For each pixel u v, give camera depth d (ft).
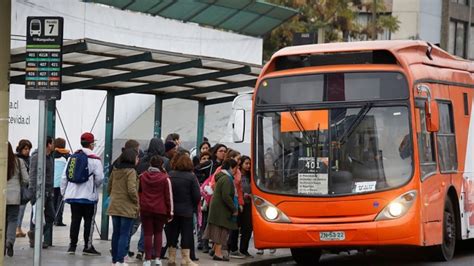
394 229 49.44
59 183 65.77
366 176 50.21
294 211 51.06
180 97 70.08
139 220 54.70
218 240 54.90
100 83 59.16
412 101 50.29
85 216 54.65
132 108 119.34
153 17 115.03
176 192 50.98
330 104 51.29
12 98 101.40
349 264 58.08
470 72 61.46
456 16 207.41
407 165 49.96
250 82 68.54
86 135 54.49
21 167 52.19
